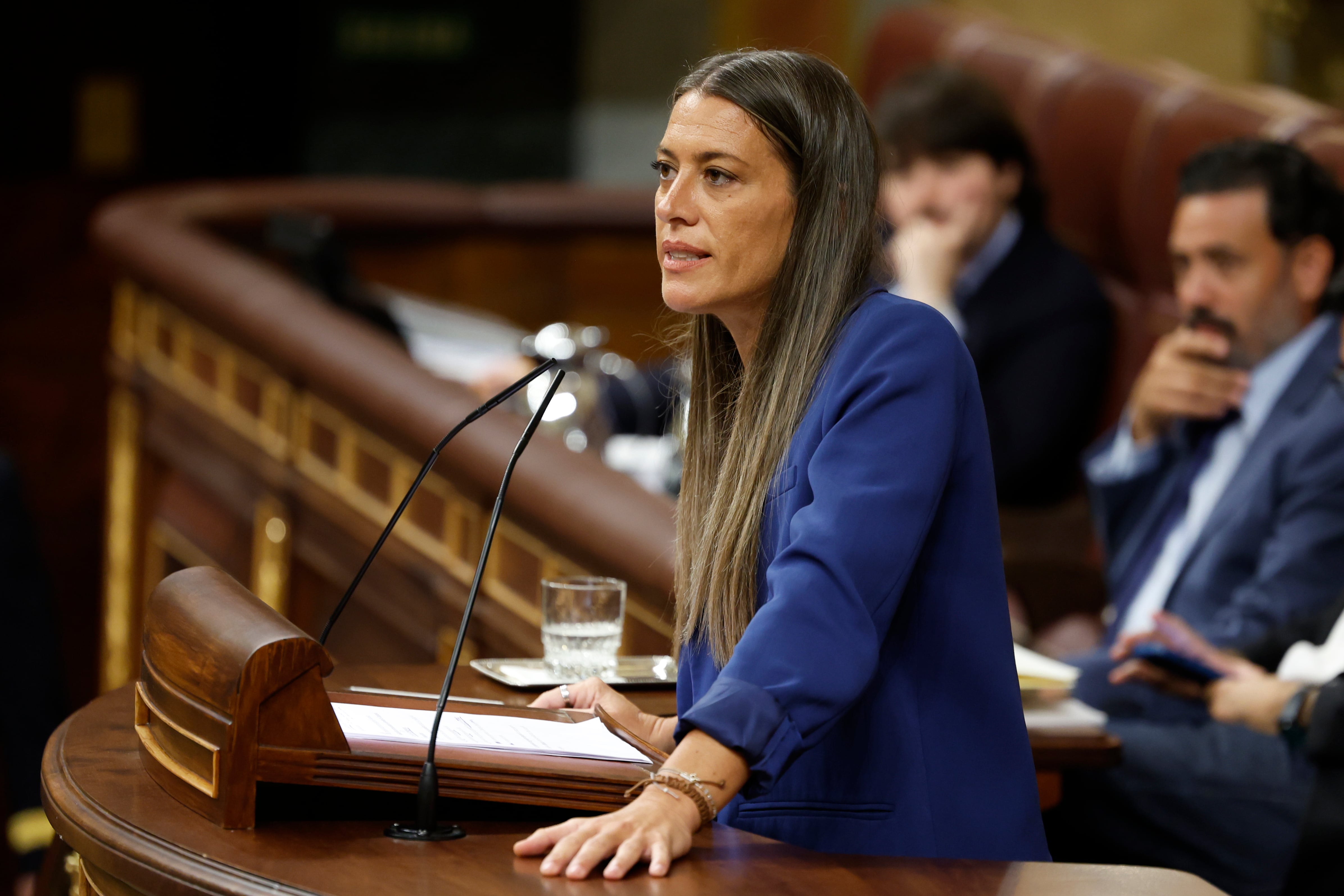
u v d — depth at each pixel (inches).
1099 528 480.4
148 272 665.0
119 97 1098.7
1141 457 467.8
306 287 639.8
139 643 700.0
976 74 633.0
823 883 184.2
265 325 578.2
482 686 278.5
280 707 194.7
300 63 1109.1
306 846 188.7
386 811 205.0
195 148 1112.2
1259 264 441.4
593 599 283.7
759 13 990.4
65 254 1096.2
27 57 1086.4
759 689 192.1
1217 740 376.5
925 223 582.9
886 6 932.6
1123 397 578.6
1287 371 439.5
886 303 221.8
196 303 628.1
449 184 1106.1
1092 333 578.6
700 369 250.7
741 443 228.1
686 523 249.0
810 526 203.0
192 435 652.1
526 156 1096.8
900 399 210.2
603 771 205.3
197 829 192.9
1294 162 444.8
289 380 580.4
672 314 268.2
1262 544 421.1
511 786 199.9
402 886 175.6
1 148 1091.9
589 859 180.4
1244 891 365.1
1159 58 800.9
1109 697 404.2
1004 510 576.4
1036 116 644.7
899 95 591.2
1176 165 564.1
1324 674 391.5
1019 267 581.0
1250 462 430.9
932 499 206.7
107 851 191.0
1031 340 574.6
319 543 565.9
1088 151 611.2
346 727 208.5
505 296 848.9
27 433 1082.1
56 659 466.0
